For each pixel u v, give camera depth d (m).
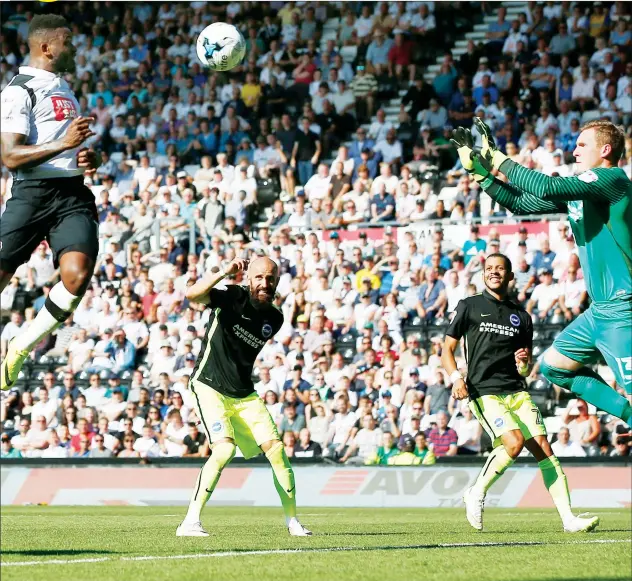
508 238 48.84
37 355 52.44
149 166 61.19
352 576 13.14
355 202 53.91
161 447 44.47
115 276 55.31
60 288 15.35
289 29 65.56
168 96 65.25
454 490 39.78
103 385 49.53
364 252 51.28
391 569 13.85
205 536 20.02
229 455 19.94
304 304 49.97
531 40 58.94
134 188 60.41
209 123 62.31
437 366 44.00
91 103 65.94
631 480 38.56
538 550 16.59
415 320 48.44
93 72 68.00
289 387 45.66
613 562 14.85
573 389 18.66
